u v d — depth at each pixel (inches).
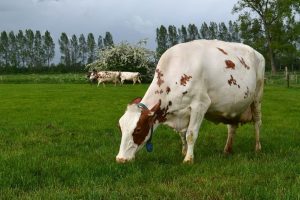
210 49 341.4
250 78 364.5
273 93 1127.0
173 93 319.6
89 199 224.2
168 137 453.1
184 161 317.7
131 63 1985.7
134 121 298.7
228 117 357.7
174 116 326.6
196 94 322.0
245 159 322.0
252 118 393.1
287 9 2719.0
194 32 5570.9
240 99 352.8
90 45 5930.1
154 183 256.5
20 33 5733.3
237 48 369.4
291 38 2790.4
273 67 2856.8
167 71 325.1
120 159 297.4
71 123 563.8
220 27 5497.1
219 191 235.5
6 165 306.3
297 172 278.8
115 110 723.4
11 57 5679.1
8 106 797.9
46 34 5792.3
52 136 464.1
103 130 504.1
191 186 249.0
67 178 276.4
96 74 1696.6
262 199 222.7
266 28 2815.0
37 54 5782.5
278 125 545.6
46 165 305.0
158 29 5536.4
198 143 418.3
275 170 285.0
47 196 233.9
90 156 344.5
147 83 1968.5
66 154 361.1
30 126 536.7
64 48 5910.4
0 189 251.9
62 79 2101.4
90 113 681.0
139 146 303.3
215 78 331.9
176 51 331.0
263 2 2797.7
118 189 245.4
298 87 1430.9
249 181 255.4
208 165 303.0
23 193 246.8
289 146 395.2
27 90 1299.2
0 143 414.6
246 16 2849.4
